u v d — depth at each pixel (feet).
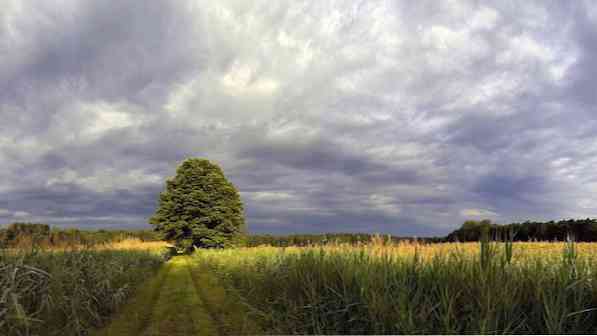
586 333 14.74
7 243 28.50
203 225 148.97
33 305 24.53
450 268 19.48
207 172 159.94
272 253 51.19
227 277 58.39
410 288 19.06
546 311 15.25
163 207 152.76
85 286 32.89
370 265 23.88
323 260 29.68
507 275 16.89
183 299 42.65
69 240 37.55
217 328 29.43
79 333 26.20
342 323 21.58
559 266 17.56
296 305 26.43
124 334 28.19
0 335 20.94
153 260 76.33
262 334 26.58
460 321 16.51
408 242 35.37
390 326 17.46
